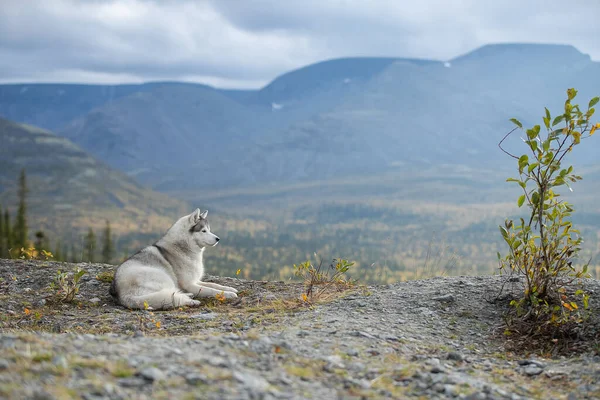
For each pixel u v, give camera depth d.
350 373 3.57
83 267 6.20
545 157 4.45
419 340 4.19
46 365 3.02
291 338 3.97
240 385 3.00
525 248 4.60
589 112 4.35
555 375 3.77
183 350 3.54
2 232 29.02
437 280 5.31
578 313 4.29
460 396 3.32
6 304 5.18
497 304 4.77
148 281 5.27
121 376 2.98
